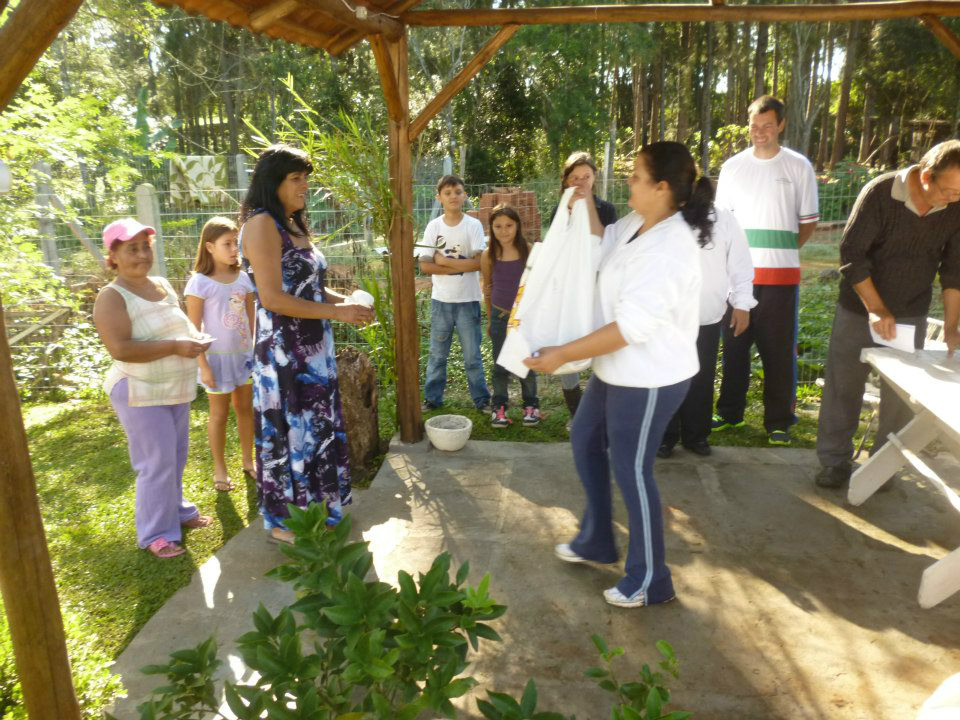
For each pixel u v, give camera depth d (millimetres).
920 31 26234
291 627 1656
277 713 1429
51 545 3371
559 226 2645
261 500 3195
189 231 7309
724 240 3922
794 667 2418
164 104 34469
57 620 1691
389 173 4160
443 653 1586
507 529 3412
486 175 24734
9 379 1533
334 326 6305
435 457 4312
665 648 1767
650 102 34719
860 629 2625
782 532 3357
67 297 6059
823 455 3809
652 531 2652
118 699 2273
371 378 4246
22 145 5340
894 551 3180
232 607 2811
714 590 2881
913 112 29234
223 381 3793
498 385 4809
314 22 3344
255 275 2891
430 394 5312
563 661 2449
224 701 2252
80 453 4648
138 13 12312
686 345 2480
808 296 7652
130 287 3062
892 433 3566
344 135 4156
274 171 2871
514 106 25766
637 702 1674
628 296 2348
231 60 29531
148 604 2854
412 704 1436
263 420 3080
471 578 2982
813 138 35625
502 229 4445
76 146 5738
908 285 3441
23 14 1435
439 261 4812
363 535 3367
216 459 3932
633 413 2490
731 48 30094
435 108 4023
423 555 3184
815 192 4262
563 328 2641
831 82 34031
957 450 3195
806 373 5973
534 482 3945
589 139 25734
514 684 2336
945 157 2939
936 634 2594
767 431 4602
